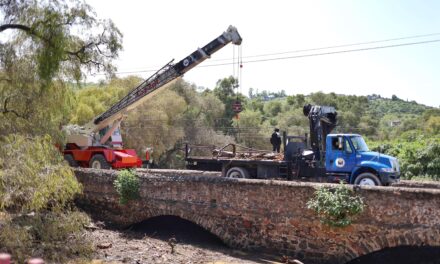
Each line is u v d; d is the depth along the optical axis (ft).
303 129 167.32
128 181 54.44
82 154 70.23
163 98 133.08
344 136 51.37
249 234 46.03
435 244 36.29
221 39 59.72
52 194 43.78
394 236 38.14
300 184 43.01
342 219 39.88
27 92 50.26
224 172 59.11
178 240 51.08
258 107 244.01
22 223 41.14
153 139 123.54
